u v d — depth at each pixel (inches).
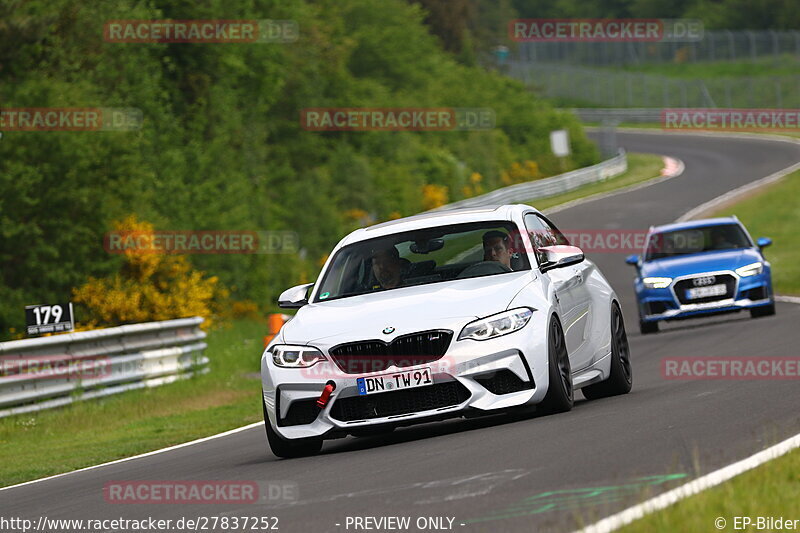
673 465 858.1
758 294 2706.7
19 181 3577.8
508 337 1198.3
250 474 1139.9
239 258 5098.4
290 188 7416.3
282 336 1259.8
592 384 1486.2
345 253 1396.4
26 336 3575.3
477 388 1182.3
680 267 2753.4
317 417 1205.7
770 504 694.5
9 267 3747.5
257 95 7470.5
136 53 5580.7
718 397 1298.0
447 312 1208.2
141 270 3956.7
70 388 2289.6
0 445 1956.2
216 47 6747.1
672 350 2244.1
